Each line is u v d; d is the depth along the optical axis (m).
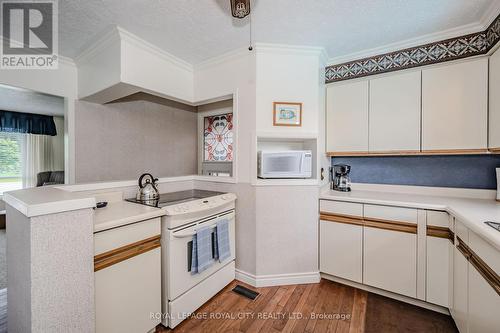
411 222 1.73
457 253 1.46
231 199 2.02
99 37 1.87
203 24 1.71
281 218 2.07
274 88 2.04
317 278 2.11
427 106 1.88
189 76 2.41
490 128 1.64
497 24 1.57
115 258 1.25
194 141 3.44
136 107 2.78
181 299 1.60
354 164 2.48
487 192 1.91
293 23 1.70
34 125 4.90
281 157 2.08
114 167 2.58
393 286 1.80
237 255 2.19
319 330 1.54
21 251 1.00
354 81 2.24
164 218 1.55
